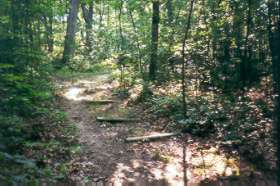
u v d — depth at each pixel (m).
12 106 10.34
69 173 9.09
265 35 14.84
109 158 10.48
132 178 9.38
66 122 12.80
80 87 18.44
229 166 10.18
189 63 17.06
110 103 15.84
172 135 12.20
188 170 10.03
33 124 11.00
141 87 16.73
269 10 13.55
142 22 19.80
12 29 12.59
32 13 13.51
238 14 15.12
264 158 10.23
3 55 11.67
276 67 11.02
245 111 12.45
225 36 15.93
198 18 17.11
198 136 12.11
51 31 25.94
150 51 17.88
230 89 14.95
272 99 12.34
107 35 30.27
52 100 14.80
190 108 13.62
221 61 16.45
